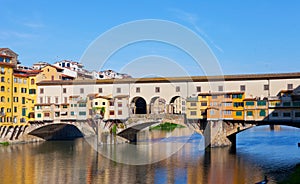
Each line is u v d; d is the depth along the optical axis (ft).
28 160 224.53
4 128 306.55
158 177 173.78
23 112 323.37
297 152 249.75
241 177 171.63
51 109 318.65
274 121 250.78
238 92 263.29
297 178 164.35
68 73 388.98
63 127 363.97
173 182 163.63
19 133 318.65
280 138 357.82
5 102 306.14
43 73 335.47
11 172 187.01
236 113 263.49
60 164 209.87
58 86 323.98
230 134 269.03
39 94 327.47
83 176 177.27
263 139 346.13
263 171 184.55
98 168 197.36
